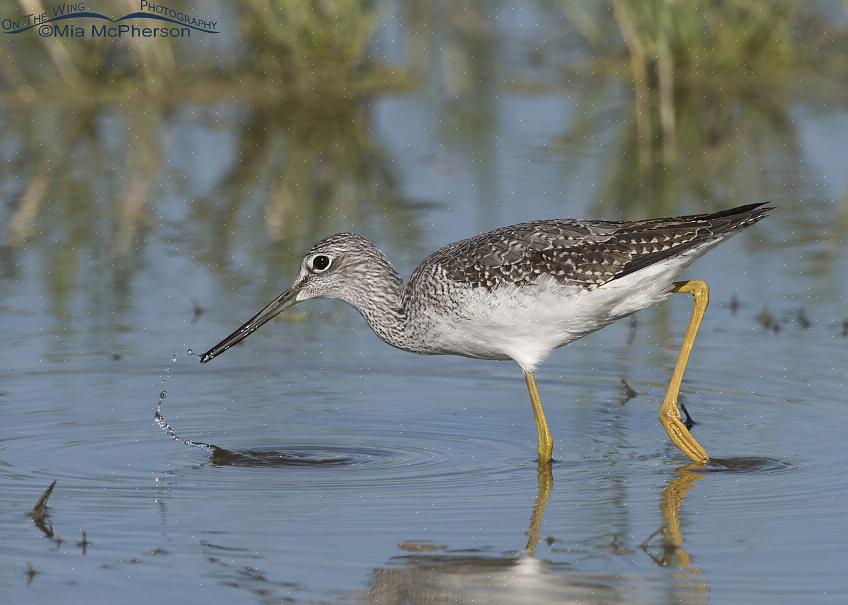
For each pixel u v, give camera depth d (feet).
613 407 43.06
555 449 39.32
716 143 73.67
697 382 44.65
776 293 52.90
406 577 29.91
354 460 38.47
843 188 65.16
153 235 60.44
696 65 83.15
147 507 34.27
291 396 44.65
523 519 33.19
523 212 61.41
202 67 83.82
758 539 31.65
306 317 53.21
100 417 42.14
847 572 29.73
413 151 72.90
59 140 74.84
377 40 88.43
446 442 40.16
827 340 47.96
